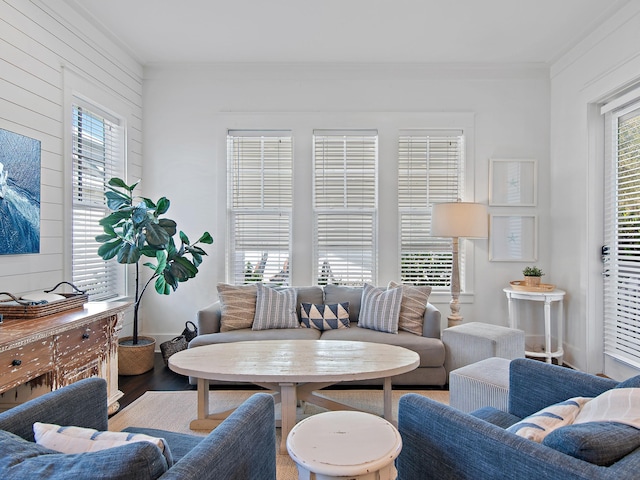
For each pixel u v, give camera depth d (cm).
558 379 149
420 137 382
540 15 293
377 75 381
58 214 273
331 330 314
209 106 386
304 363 213
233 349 241
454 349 277
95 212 328
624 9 276
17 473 76
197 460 91
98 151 332
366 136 383
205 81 385
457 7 284
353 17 298
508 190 378
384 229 381
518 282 360
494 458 105
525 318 374
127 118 361
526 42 333
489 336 262
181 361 218
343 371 201
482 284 379
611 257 305
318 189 385
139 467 75
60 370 200
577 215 332
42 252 258
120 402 264
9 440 88
